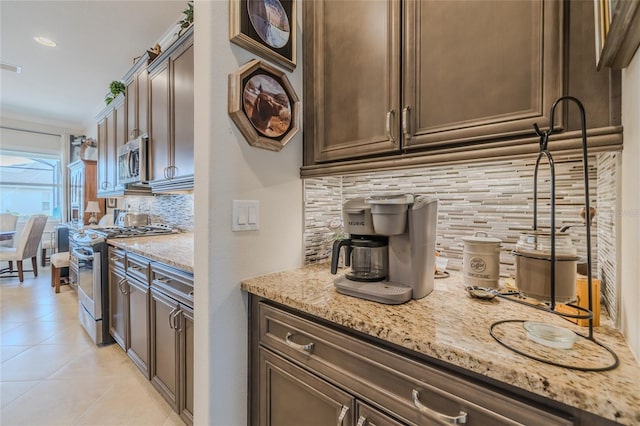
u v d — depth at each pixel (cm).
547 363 54
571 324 72
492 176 115
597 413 45
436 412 63
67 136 534
